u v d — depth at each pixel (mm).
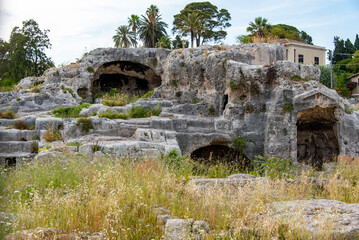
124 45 43531
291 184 9039
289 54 40844
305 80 15516
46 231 5344
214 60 17438
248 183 8312
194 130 15734
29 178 8383
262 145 15539
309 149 17625
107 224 5539
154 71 22875
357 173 11531
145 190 7414
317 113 15695
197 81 18344
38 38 38312
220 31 53094
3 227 5234
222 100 17109
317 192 9086
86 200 6637
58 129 14688
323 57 43094
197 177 10414
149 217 6246
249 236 5695
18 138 14219
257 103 15656
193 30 43281
